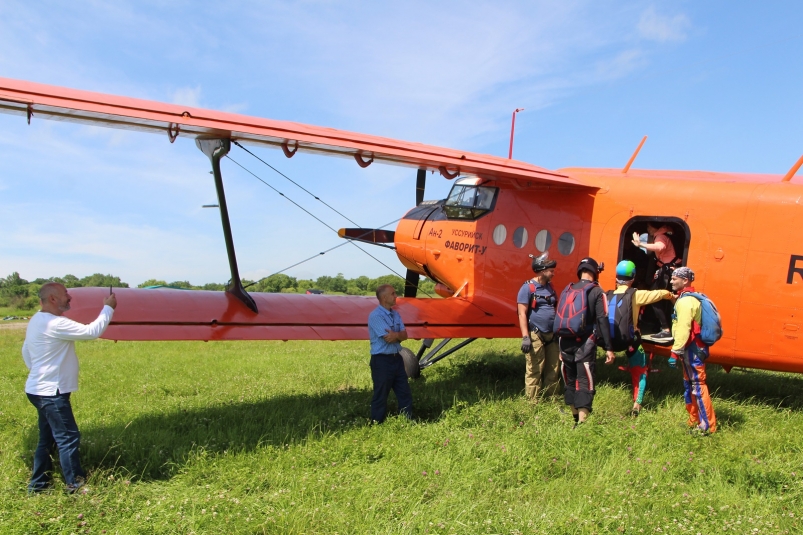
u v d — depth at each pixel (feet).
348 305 22.49
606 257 21.02
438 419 17.69
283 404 20.17
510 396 20.63
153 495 12.19
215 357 36.06
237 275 20.11
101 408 20.31
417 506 11.23
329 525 10.43
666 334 19.36
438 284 30.63
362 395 21.53
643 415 17.15
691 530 9.97
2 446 15.60
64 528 10.44
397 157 18.29
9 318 114.11
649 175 21.53
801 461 13.32
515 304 24.31
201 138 17.02
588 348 16.67
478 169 19.45
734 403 19.26
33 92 13.60
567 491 11.84
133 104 15.05
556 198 22.84
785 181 19.11
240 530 10.24
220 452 14.69
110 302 13.07
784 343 18.08
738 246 18.51
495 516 10.78
